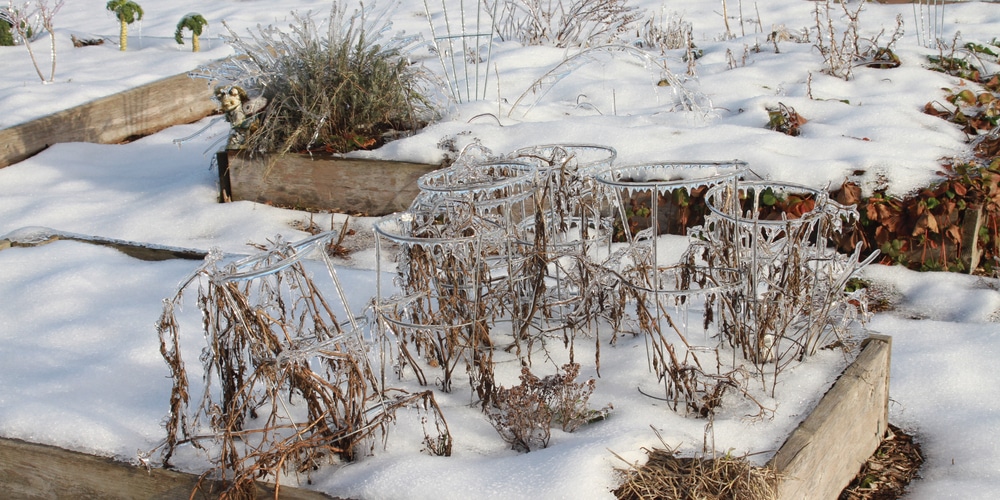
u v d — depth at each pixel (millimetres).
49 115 7879
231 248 5766
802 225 3576
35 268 4719
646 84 7480
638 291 3379
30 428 3154
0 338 3977
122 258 4844
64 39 11148
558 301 3781
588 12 9211
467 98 7266
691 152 5586
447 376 3430
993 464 3350
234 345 3020
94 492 3051
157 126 8820
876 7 10203
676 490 2650
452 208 3576
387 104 6582
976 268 5109
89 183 7184
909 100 6578
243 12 12695
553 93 7457
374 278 4434
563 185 3842
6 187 7109
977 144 5680
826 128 6117
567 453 2793
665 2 11273
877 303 4797
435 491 2701
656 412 3178
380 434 3096
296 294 4105
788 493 2816
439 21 10906
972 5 9828
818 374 3371
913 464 3492
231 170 6480
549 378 3203
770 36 8523
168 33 11852
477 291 3416
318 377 2893
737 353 3586
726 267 3535
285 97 6434
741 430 3018
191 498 2848
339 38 6793
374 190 6184
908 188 5133
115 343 3826
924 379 3951
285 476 2900
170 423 2893
